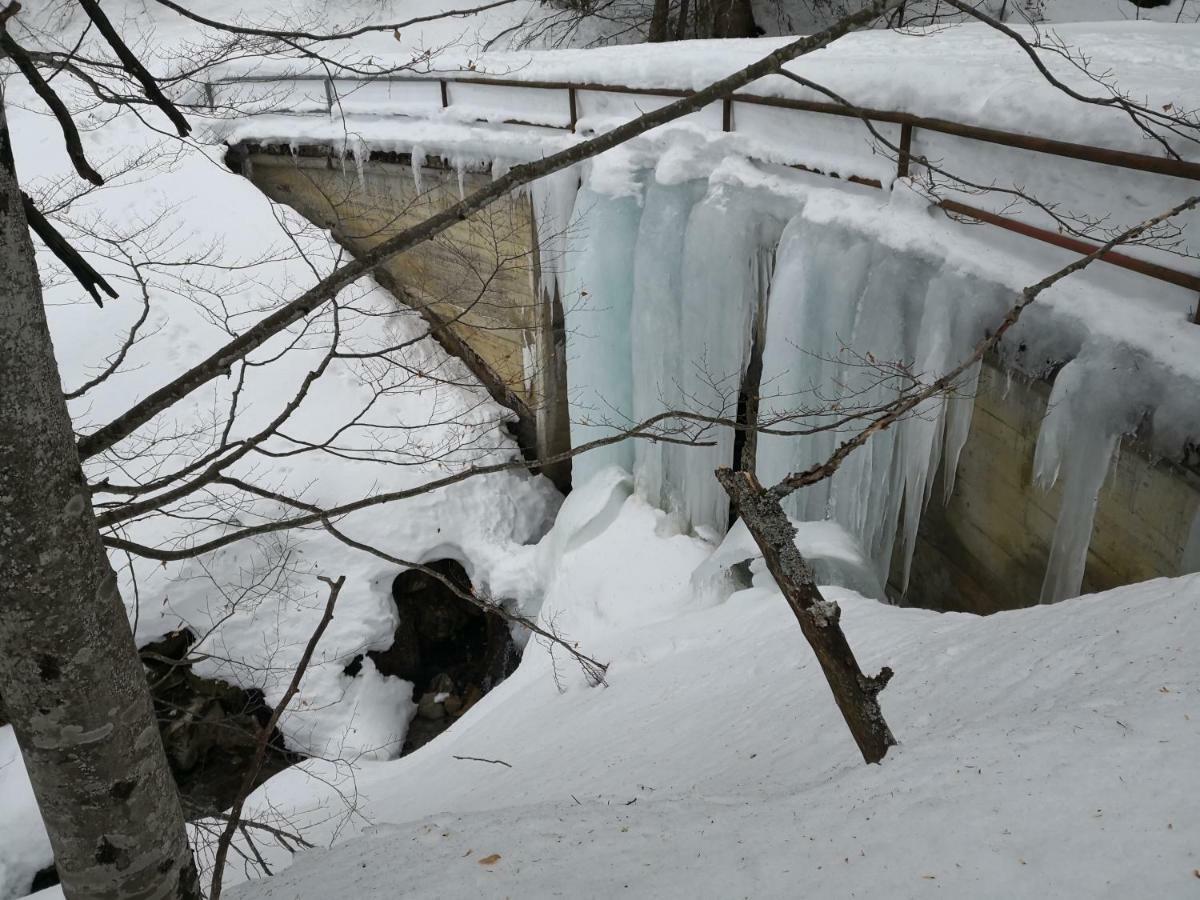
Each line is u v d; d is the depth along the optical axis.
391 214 13.43
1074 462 5.64
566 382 12.27
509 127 11.44
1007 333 6.16
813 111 7.96
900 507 7.70
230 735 10.50
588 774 5.20
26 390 1.60
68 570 1.69
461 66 11.70
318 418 12.23
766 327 8.52
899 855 2.05
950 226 6.85
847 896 1.98
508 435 13.02
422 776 7.60
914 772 2.46
